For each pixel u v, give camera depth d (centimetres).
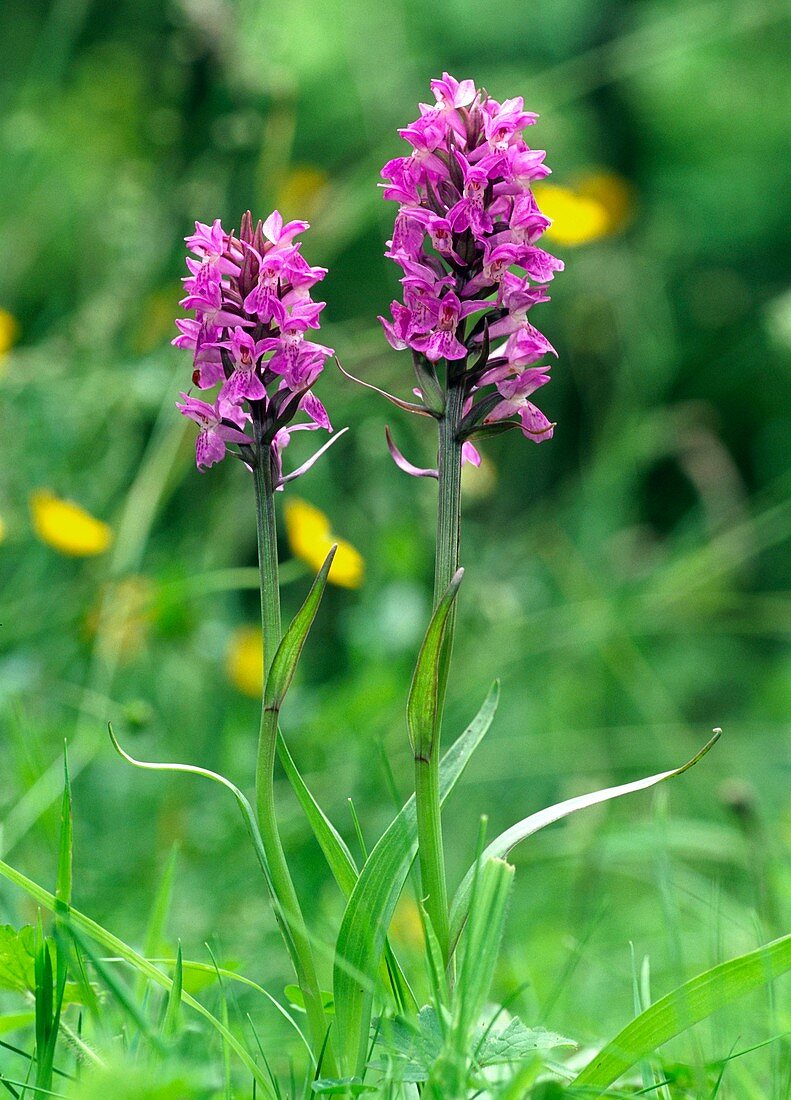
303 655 1023
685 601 938
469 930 270
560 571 935
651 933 555
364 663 759
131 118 1073
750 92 1733
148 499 651
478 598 809
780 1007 396
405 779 677
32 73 995
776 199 1716
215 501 784
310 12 1098
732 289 1633
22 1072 346
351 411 789
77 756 564
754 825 475
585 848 591
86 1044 296
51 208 981
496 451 1263
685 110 1747
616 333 1187
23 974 296
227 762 634
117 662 654
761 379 1634
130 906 518
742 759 832
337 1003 286
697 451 1062
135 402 700
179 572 675
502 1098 251
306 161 1367
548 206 799
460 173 296
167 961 307
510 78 1520
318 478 815
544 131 1320
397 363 792
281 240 293
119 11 1240
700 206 1723
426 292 293
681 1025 273
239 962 332
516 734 858
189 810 603
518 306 293
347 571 602
